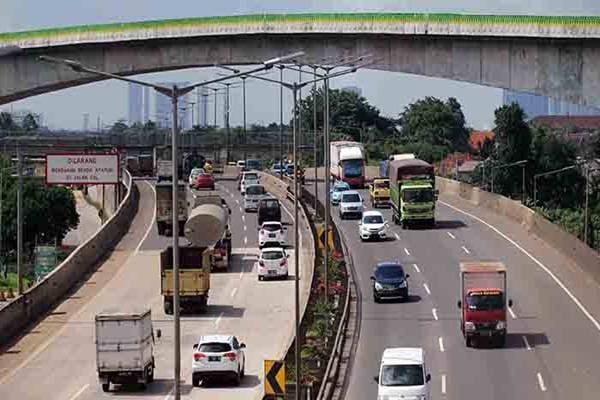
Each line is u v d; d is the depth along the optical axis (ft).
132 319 208.74
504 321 238.07
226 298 307.37
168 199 422.41
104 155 470.80
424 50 401.90
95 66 457.68
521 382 207.10
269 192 556.51
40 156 550.36
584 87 367.25
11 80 464.24
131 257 381.60
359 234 407.85
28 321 282.36
